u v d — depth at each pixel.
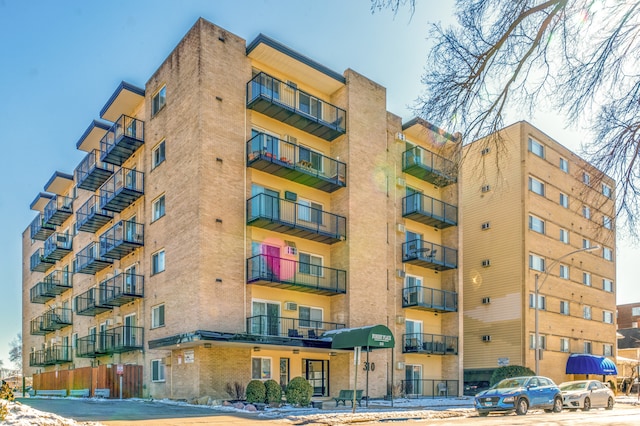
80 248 36.25
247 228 23.22
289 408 18.78
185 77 23.97
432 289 29.59
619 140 6.12
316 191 26.83
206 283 21.20
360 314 25.44
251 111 24.48
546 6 5.46
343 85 27.53
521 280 32.97
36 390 33.22
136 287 26.12
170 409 17.61
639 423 14.96
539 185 35.75
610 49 5.67
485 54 5.98
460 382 30.25
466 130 6.57
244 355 21.70
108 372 24.42
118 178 29.53
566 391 22.92
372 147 27.94
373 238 26.95
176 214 23.38
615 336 42.88
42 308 44.84
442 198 33.19
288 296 24.39
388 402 23.59
